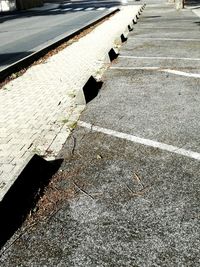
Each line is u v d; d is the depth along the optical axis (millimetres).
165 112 5352
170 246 2725
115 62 9188
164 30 14367
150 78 7312
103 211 3191
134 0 43750
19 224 3102
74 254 2723
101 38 13828
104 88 6852
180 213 3090
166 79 7152
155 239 2809
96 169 3904
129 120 5156
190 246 2711
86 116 5480
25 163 3703
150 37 12844
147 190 3453
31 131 5113
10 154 4434
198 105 5555
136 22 18188
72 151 4367
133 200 3314
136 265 2568
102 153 4250
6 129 5270
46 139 4789
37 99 6660
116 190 3492
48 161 4148
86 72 8469
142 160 4012
